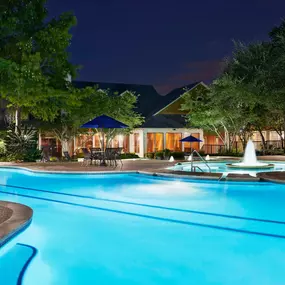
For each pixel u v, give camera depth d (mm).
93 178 14594
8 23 21516
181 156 29000
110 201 9844
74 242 6105
